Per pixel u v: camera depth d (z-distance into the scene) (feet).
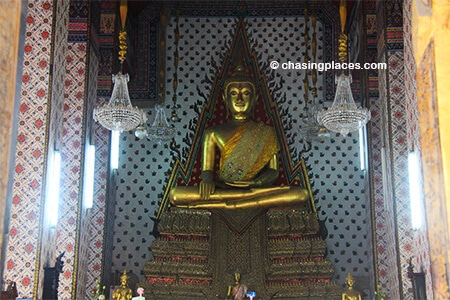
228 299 33.94
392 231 32.48
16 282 25.08
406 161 32.19
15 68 10.86
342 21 32.27
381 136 35.27
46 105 26.84
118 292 31.14
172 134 38.70
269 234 37.22
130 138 41.78
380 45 35.29
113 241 39.88
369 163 36.73
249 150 40.09
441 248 10.64
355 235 40.24
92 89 34.96
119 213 40.52
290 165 40.98
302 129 38.75
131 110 30.91
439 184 10.78
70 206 31.83
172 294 35.35
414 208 28.84
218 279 35.53
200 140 41.65
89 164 34.37
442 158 10.70
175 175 40.63
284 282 35.78
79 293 31.89
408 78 26.68
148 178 41.14
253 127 40.83
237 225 36.96
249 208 37.45
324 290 35.14
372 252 35.86
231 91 41.37
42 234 25.76
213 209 37.68
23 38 11.32
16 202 25.88
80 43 33.76
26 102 26.84
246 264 35.94
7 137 10.59
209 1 44.68
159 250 36.91
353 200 40.83
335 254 39.91
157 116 38.63
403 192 31.89
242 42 43.91
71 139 32.68
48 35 27.53
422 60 11.44
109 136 37.81
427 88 11.27
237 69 42.19
